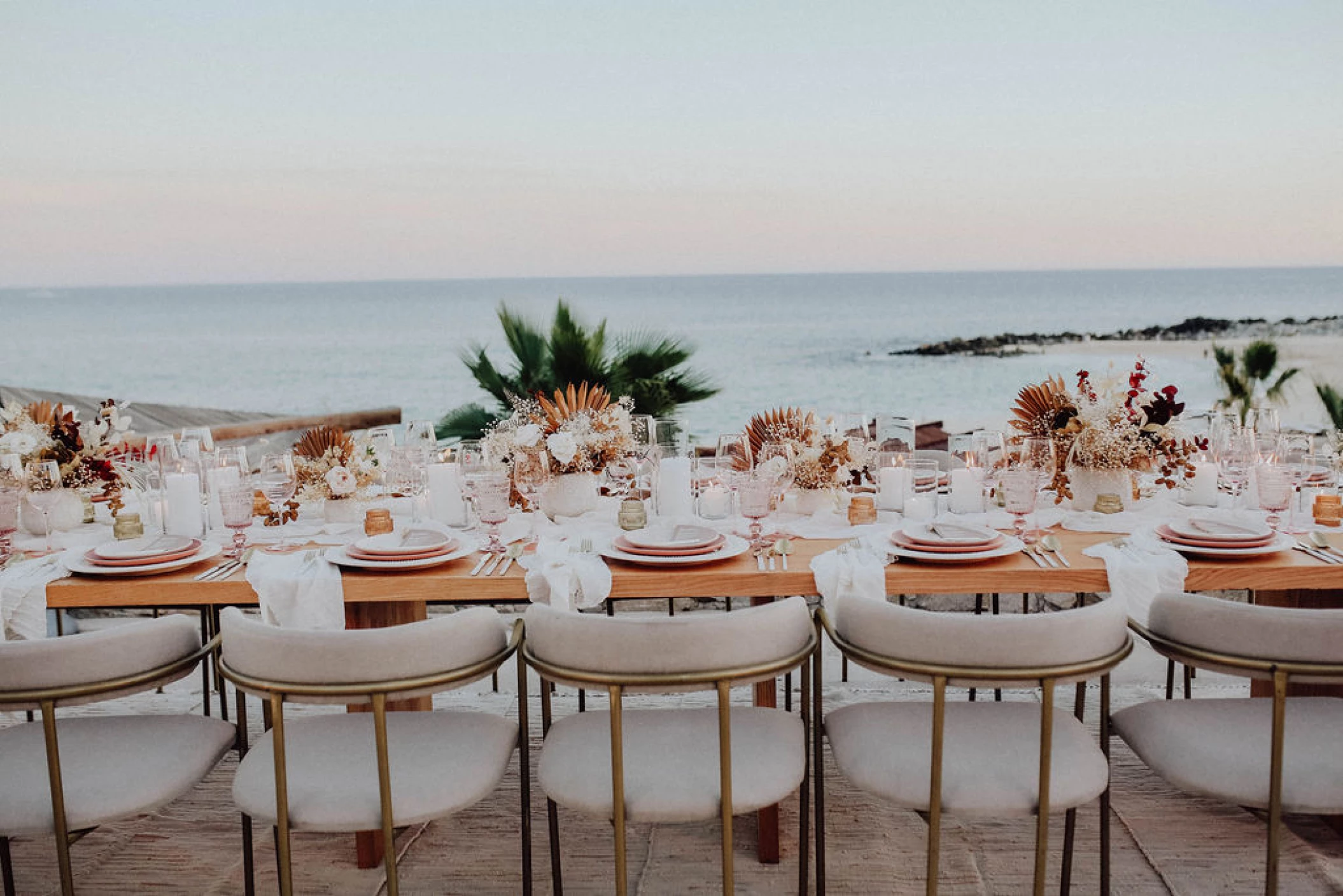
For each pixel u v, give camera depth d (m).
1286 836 2.47
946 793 1.83
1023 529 2.45
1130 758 2.94
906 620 1.77
